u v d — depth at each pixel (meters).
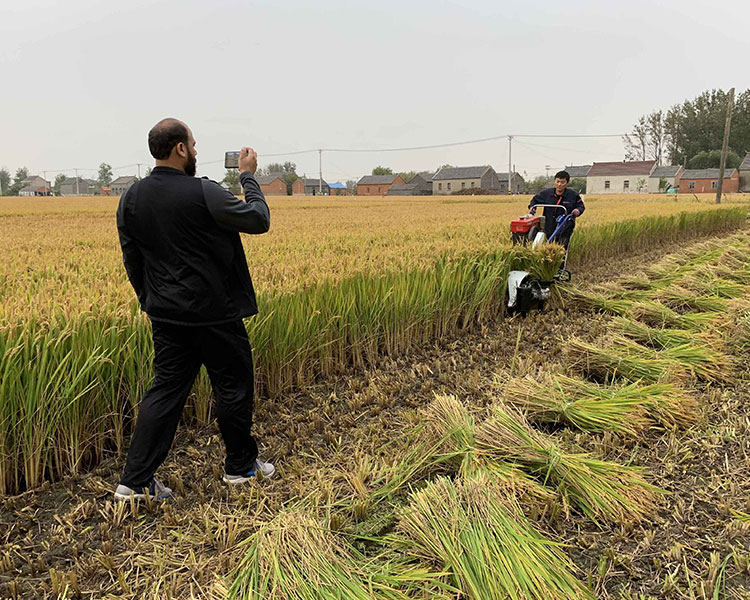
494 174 96.56
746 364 5.13
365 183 102.94
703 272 8.88
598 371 4.94
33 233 11.73
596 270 10.50
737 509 2.93
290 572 2.25
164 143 2.81
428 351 5.71
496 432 3.40
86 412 3.35
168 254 2.79
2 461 3.03
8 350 2.92
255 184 3.09
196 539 2.71
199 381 3.85
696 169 88.56
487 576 2.26
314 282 4.77
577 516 2.94
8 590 2.38
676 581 2.43
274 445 3.70
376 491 3.08
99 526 2.81
